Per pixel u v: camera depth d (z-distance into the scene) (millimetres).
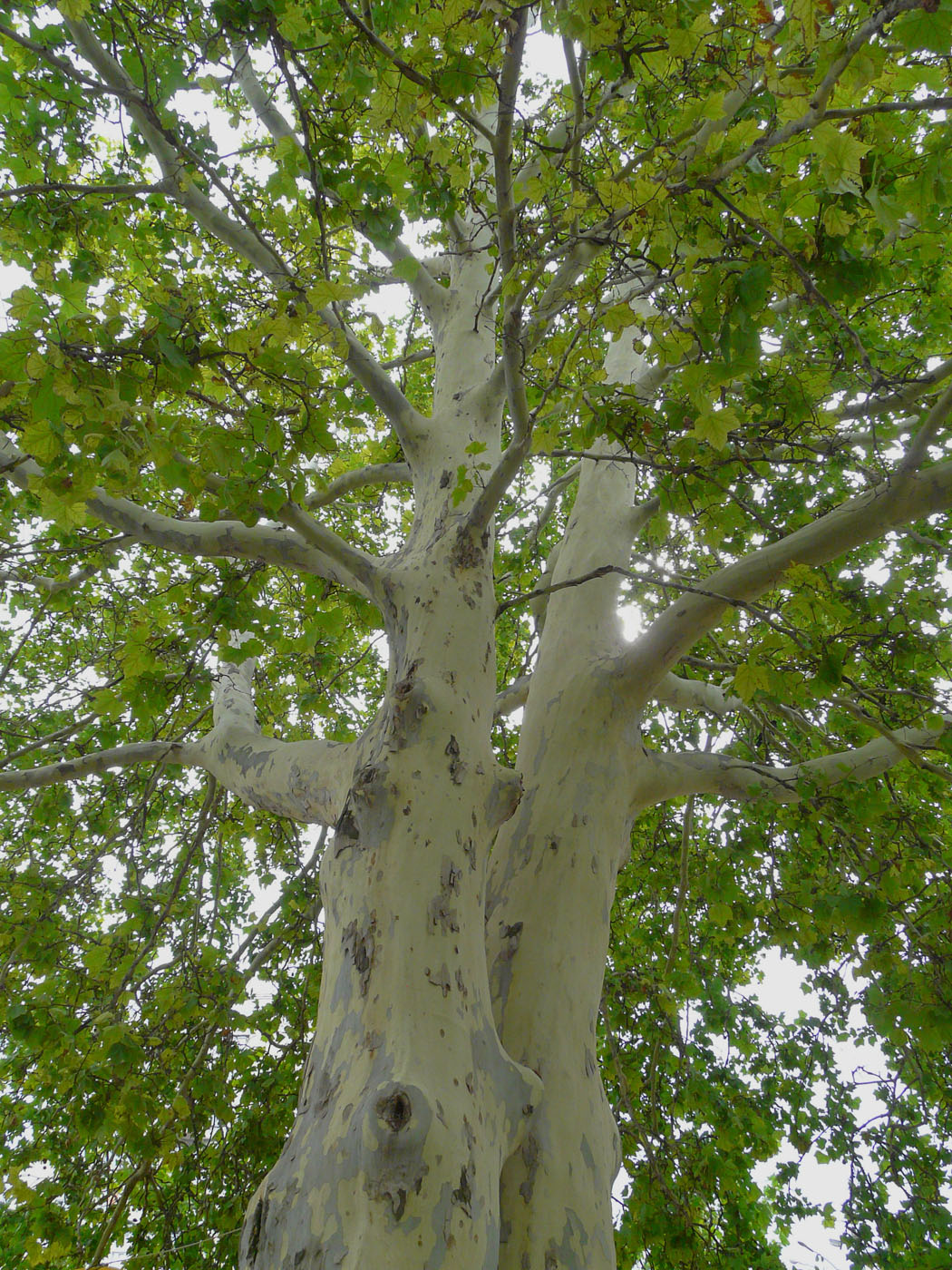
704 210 2215
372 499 6855
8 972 4598
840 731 4895
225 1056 4605
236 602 3703
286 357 2629
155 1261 4625
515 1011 2818
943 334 5090
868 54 1941
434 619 3098
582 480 4773
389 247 3309
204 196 3539
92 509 3568
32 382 2297
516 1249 2287
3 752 6816
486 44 2336
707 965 6738
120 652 4578
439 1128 1969
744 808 5527
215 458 2637
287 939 5797
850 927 3529
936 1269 5059
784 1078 6449
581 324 2617
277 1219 1940
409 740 2748
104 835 5953
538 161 3865
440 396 4199
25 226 3820
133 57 3387
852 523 3080
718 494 3246
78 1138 4961
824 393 3422
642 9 2172
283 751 3799
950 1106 5453
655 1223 4641
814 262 2254
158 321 2387
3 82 3676
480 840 2672
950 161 2012
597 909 3137
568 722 3537
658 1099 5832
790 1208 6375
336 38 2707
